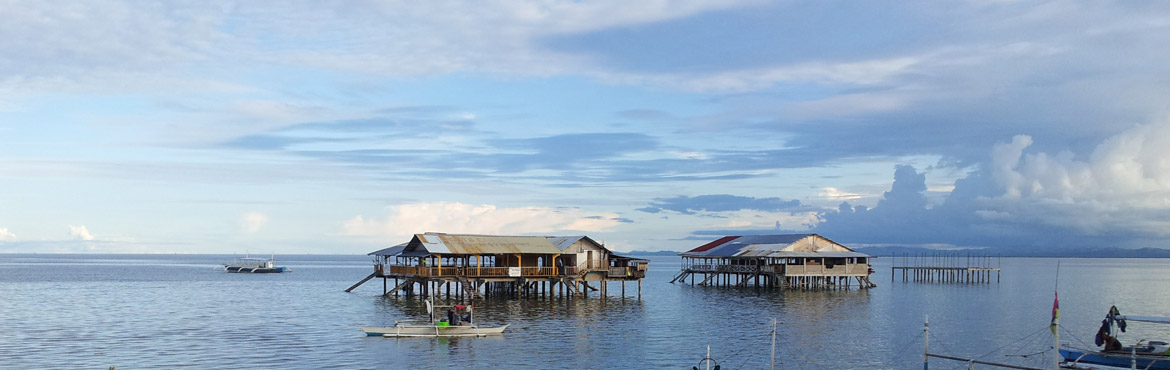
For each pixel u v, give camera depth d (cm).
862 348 5419
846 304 8625
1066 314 8025
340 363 4634
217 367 4491
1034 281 15788
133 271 19825
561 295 8700
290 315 7069
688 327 6331
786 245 10725
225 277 16088
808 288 11019
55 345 5234
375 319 6725
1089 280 16900
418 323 6081
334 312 7306
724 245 12175
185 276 16488
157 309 7775
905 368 4716
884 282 14025
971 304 9050
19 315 7144
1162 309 9256
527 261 8569
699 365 4722
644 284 12369
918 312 7869
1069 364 4275
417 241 8075
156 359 4728
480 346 5231
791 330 6275
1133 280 17188
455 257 8244
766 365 4784
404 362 4678
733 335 5928
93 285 12462
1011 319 7381
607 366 4656
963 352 5331
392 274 8725
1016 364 4866
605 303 8225
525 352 5041
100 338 5562
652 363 4769
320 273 19188
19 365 4528
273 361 4678
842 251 10975
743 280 11281
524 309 7425
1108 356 4047
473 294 7894
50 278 15075
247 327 6159
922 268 14325
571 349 5175
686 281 13988
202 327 6169
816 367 4738
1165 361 3878
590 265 8588
